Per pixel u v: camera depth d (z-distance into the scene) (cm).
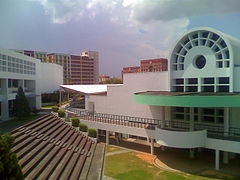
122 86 3341
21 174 1037
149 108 3012
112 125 2920
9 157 987
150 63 9700
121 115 3381
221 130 2420
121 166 2228
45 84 7269
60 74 8356
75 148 2434
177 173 2047
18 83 4638
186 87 2642
